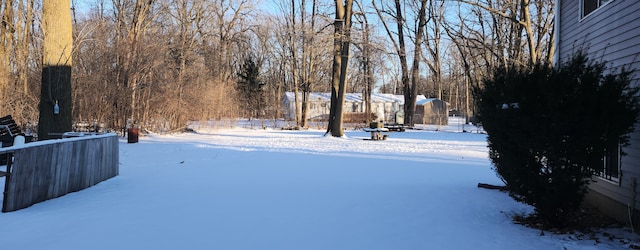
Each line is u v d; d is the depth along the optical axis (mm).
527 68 5406
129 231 4727
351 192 7246
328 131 23703
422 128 34406
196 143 18125
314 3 35625
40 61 19812
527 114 4941
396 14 35281
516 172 5195
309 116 49719
